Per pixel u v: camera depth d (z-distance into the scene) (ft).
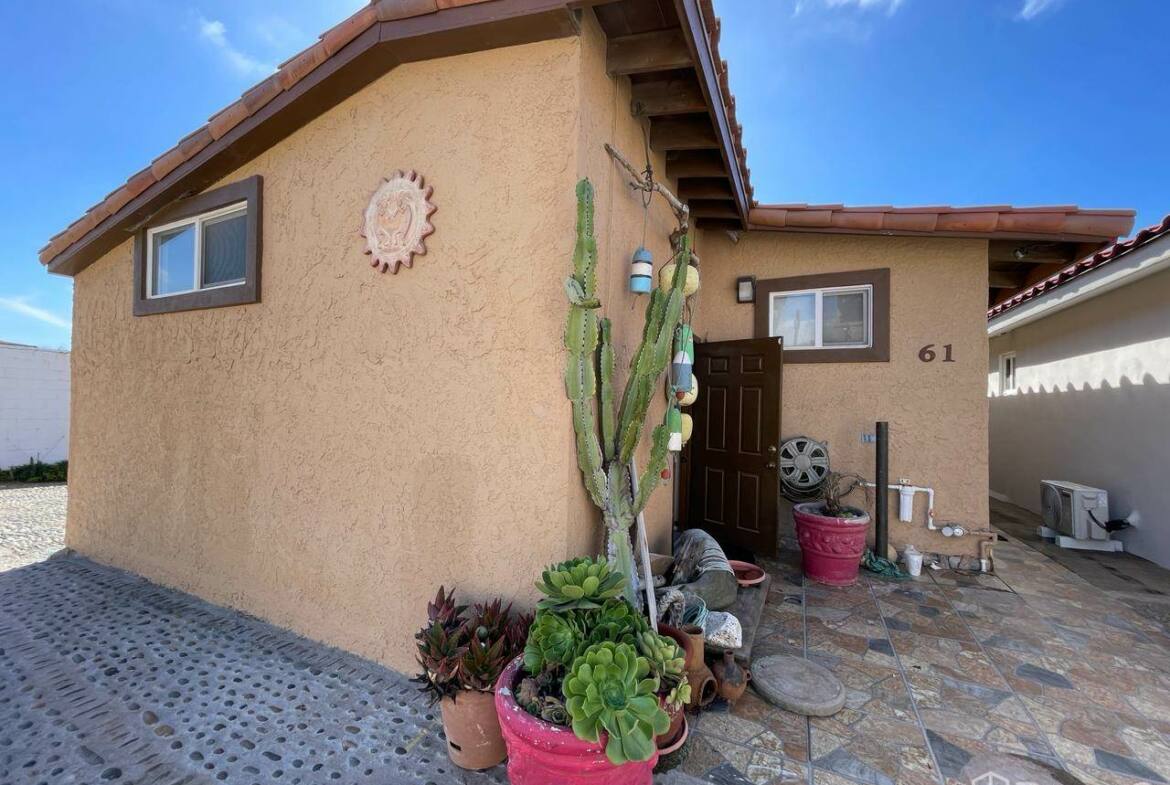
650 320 9.20
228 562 12.84
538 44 8.75
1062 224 13.66
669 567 12.07
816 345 18.40
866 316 17.84
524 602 8.68
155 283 15.29
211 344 13.25
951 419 16.66
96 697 9.40
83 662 10.54
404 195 9.93
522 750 5.79
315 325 11.23
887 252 17.37
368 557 10.43
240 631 11.67
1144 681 9.95
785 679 9.56
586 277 7.97
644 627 6.88
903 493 16.84
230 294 12.59
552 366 8.59
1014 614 13.15
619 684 5.57
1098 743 8.09
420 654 7.76
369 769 7.56
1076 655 10.98
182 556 13.89
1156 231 16.11
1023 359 28.19
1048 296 22.30
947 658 10.78
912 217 15.06
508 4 8.02
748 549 17.21
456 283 9.45
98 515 16.38
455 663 7.23
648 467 8.93
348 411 10.73
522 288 8.86
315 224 11.27
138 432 15.11
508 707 6.05
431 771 7.50
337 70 9.90
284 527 11.69
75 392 17.28
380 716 8.77
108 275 16.22
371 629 10.37
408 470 9.93
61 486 32.71
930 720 8.65
